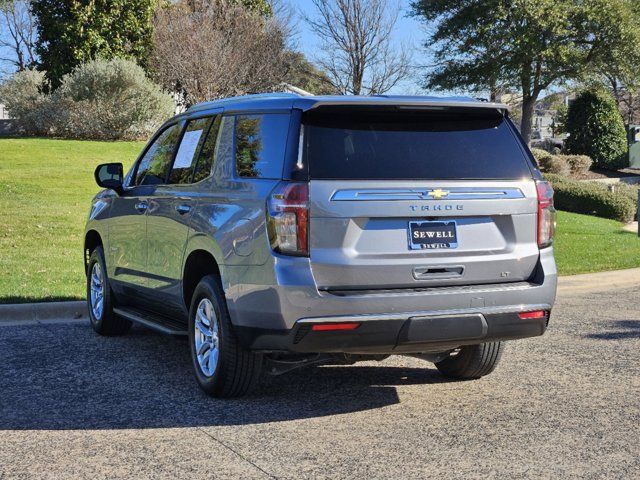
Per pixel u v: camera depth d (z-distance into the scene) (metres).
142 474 4.31
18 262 11.48
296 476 4.28
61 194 18.33
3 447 4.73
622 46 34.56
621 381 6.29
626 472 4.33
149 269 6.76
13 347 7.40
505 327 5.34
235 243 5.31
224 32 36.12
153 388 6.03
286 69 40.69
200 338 5.85
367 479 4.23
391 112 5.32
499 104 5.46
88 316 8.95
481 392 5.98
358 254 5.04
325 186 5.00
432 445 4.78
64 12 31.66
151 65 33.50
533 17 33.41
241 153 5.58
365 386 6.13
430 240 5.18
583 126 37.81
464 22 35.16
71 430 5.04
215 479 4.24
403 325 5.06
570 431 5.05
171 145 6.78
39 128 29.67
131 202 7.10
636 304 10.04
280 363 5.67
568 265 13.20
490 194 5.31
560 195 24.50
